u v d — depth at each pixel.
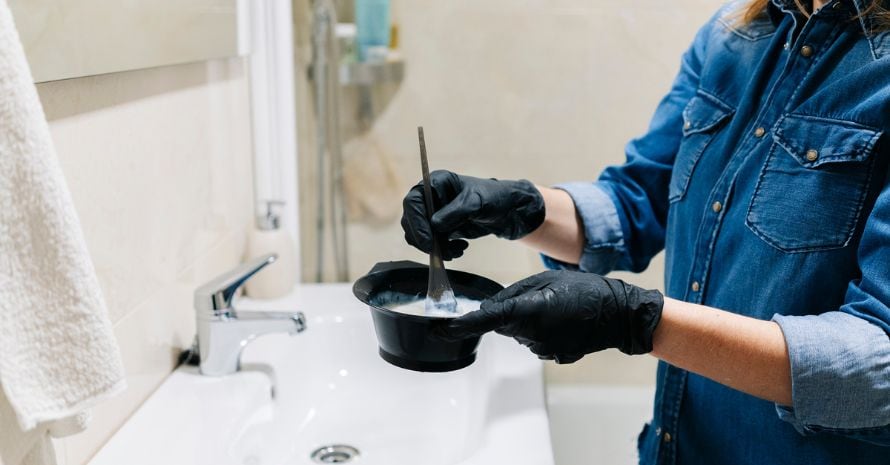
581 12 1.54
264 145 1.44
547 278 0.75
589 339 0.74
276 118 1.48
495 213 0.94
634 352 0.76
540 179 1.62
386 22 1.55
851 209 0.79
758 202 0.85
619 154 1.61
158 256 1.02
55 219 0.58
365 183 1.63
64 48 0.76
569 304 0.71
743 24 0.96
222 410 1.02
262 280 1.37
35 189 0.56
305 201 1.63
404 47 1.56
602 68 1.56
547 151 1.61
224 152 1.28
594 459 1.69
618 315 0.73
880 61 0.78
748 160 0.88
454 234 0.95
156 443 0.90
